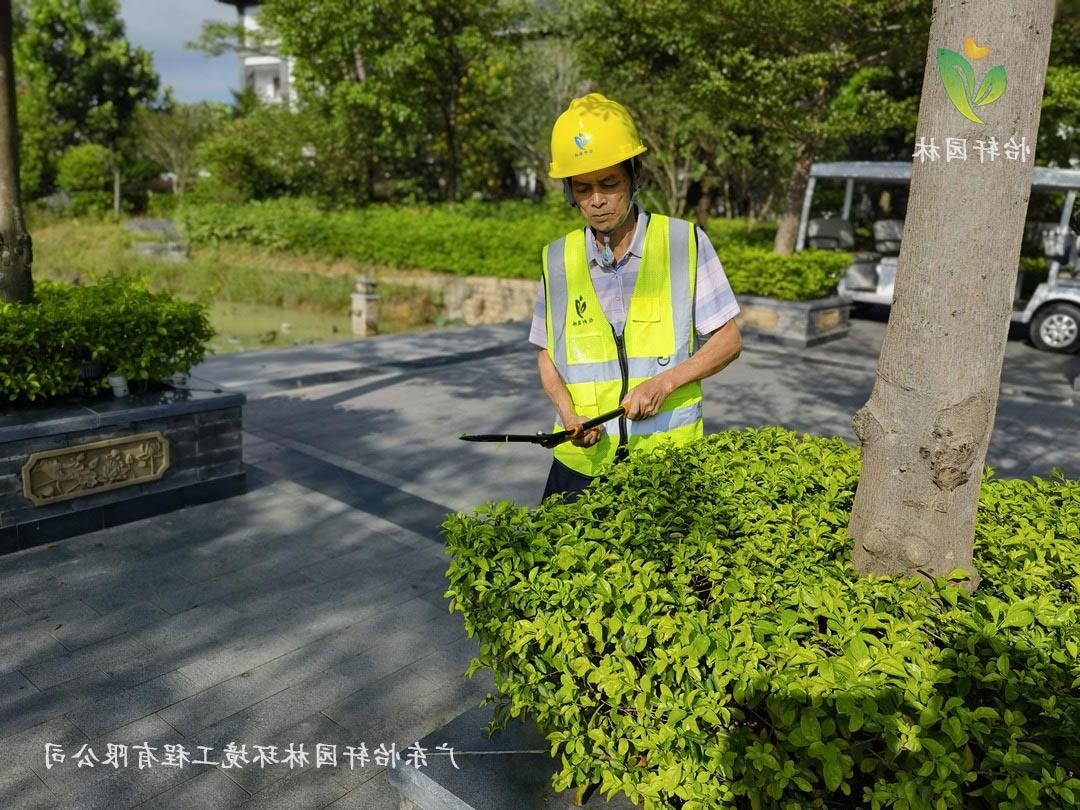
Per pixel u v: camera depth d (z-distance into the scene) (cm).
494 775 230
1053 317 1163
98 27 3472
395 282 1794
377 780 288
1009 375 1008
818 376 973
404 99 2022
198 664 353
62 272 1956
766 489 271
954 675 171
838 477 285
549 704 212
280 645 370
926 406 202
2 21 472
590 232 271
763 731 178
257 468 599
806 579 207
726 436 320
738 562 216
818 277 1151
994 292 194
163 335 496
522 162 2219
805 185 1323
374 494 559
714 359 268
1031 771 153
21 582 418
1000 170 188
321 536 487
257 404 797
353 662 358
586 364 276
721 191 2298
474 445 678
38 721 313
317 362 980
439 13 1944
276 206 2172
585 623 206
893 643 178
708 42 1282
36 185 3141
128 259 2092
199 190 2572
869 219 1602
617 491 260
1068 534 253
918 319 201
